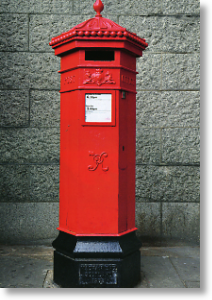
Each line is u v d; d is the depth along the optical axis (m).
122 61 2.88
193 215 4.46
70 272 2.93
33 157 4.40
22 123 4.38
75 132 2.91
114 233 2.91
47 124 4.39
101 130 2.88
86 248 2.87
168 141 4.45
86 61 2.82
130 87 3.04
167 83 4.43
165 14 4.39
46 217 4.42
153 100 4.43
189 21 4.41
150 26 4.39
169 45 4.41
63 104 3.10
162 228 4.48
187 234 4.48
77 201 2.91
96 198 2.90
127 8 4.37
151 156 4.46
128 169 3.05
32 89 4.37
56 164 4.41
